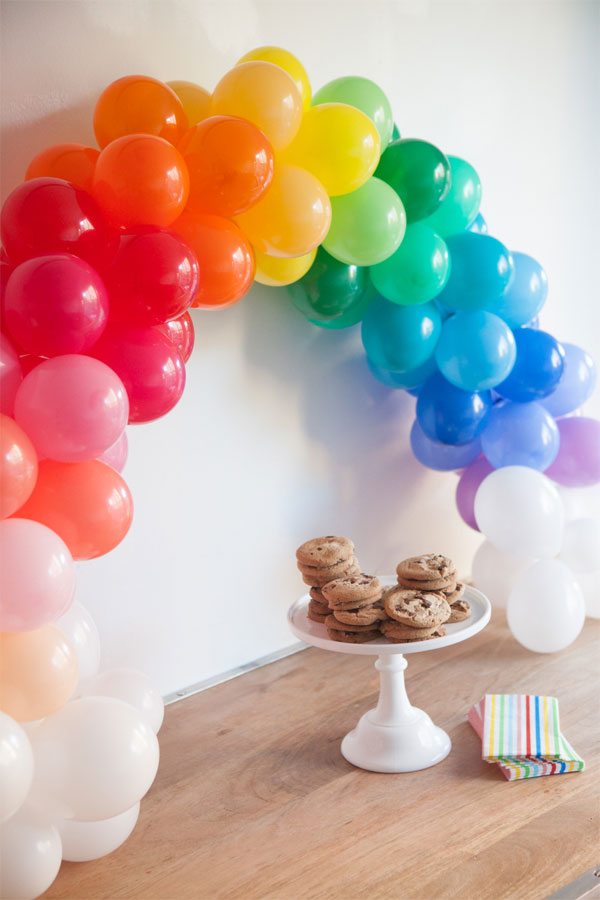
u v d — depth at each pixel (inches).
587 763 50.0
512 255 65.3
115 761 38.6
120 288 43.2
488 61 79.7
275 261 54.8
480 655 65.7
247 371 64.0
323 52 67.1
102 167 44.5
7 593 36.9
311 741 54.1
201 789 49.3
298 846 43.7
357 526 72.9
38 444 39.5
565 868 40.8
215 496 63.0
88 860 43.1
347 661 65.7
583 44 88.6
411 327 60.0
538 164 85.7
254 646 66.6
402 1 72.1
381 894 39.8
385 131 58.1
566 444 69.9
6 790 35.1
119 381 41.3
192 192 47.4
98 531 41.1
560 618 63.9
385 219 53.5
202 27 59.4
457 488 72.9
